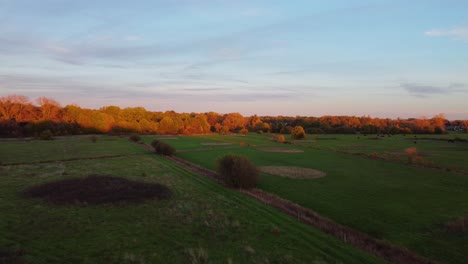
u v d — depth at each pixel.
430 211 17.75
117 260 10.02
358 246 12.26
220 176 24.36
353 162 39.88
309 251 11.23
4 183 22.45
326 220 15.88
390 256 11.74
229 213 15.89
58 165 33.06
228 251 11.03
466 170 33.53
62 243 11.35
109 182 22.25
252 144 70.25
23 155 41.28
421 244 13.02
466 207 18.58
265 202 18.62
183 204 17.45
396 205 19.05
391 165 37.16
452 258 11.69
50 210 15.52
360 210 17.98
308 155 48.25
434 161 40.75
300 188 24.05
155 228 13.32
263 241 12.08
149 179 25.45
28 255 10.09
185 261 10.09
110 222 13.96
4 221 13.69
